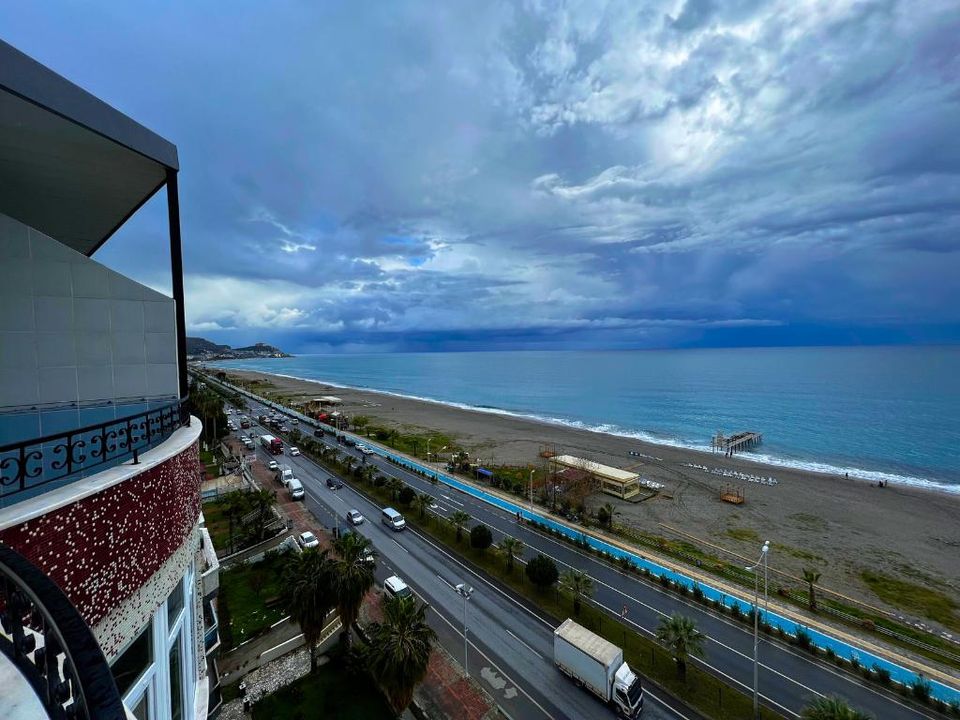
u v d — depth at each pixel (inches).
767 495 2630.4
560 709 1037.2
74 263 413.7
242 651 1179.3
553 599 1469.0
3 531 217.0
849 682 1124.5
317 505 2316.7
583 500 2449.6
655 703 1058.1
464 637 1272.1
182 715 417.1
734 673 1154.7
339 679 1094.4
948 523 2249.0
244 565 1636.3
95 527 281.6
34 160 422.0
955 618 1455.5
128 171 455.2
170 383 463.5
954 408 5398.6
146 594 335.6
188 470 431.8
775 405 5949.8
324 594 1102.4
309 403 6033.5
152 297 453.1
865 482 2920.8
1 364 379.2
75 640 144.8
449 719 1007.0
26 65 303.1
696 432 4611.2
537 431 4596.5
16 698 148.3
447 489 2623.0
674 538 2026.3
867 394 6545.3
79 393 412.8
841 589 1622.8
